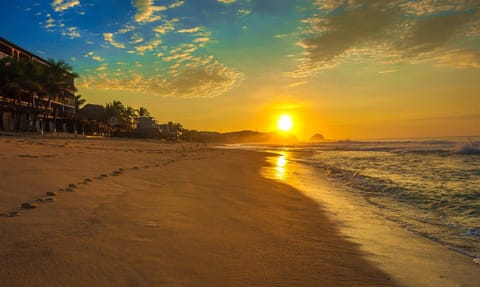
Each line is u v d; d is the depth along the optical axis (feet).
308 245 18.25
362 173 62.80
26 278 10.71
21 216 17.17
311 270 14.40
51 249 13.26
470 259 17.83
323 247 18.28
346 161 98.02
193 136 595.88
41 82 150.10
